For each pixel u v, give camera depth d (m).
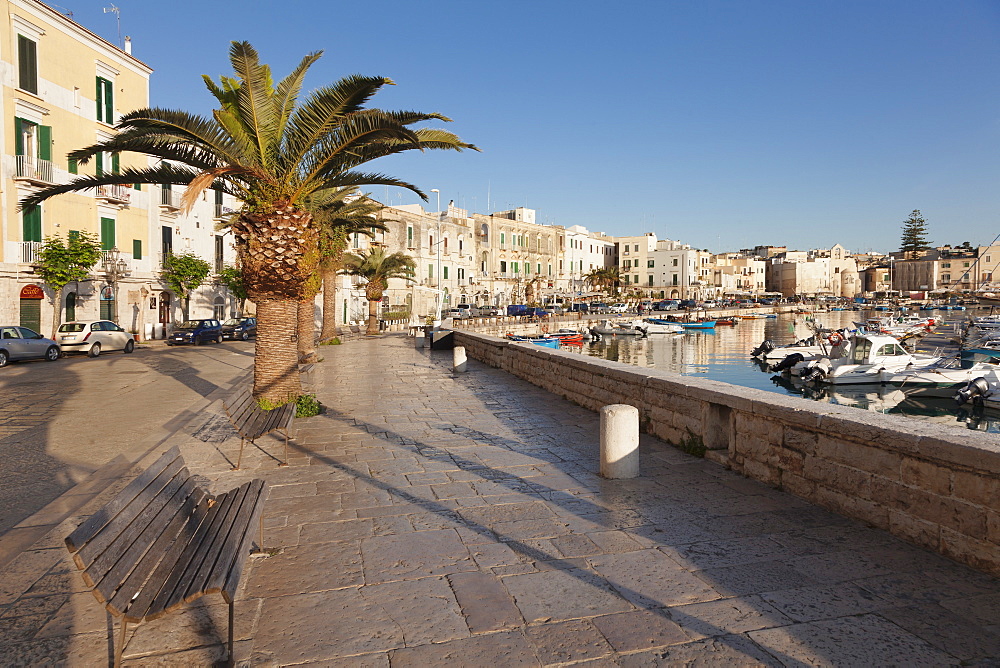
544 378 13.84
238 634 3.35
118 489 6.39
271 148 10.41
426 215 69.69
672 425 7.85
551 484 6.21
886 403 27.58
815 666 2.98
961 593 3.70
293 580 4.02
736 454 6.53
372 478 6.52
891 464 4.66
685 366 43.34
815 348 42.12
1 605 3.79
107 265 32.44
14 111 27.20
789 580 3.92
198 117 9.26
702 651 3.12
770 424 6.01
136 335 34.66
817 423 5.31
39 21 28.23
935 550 4.30
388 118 9.31
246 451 7.90
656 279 114.88
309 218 10.20
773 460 5.97
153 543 3.28
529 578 4.01
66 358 24.86
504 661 3.05
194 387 15.30
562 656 3.09
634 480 6.29
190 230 40.75
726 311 92.44
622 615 3.51
